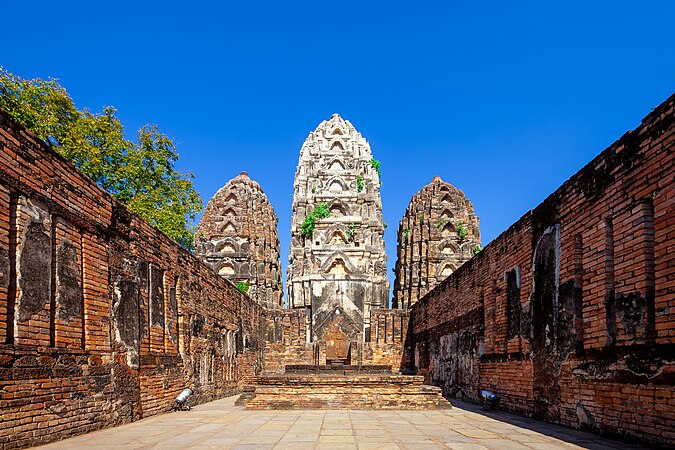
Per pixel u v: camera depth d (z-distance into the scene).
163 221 29.00
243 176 57.91
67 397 10.85
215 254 54.41
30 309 9.84
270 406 17.95
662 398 8.95
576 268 12.42
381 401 18.06
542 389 14.11
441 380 26.98
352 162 61.09
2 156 9.23
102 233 12.84
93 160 25.64
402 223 59.31
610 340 10.82
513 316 16.69
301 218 59.00
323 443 10.35
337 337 45.25
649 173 9.59
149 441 10.48
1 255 9.18
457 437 11.14
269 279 56.25
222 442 10.41
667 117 9.11
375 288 53.06
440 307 27.53
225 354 25.61
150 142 30.59
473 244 55.28
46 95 24.69
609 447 9.52
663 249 9.11
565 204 13.02
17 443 9.20
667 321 8.91
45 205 10.48
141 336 14.93
